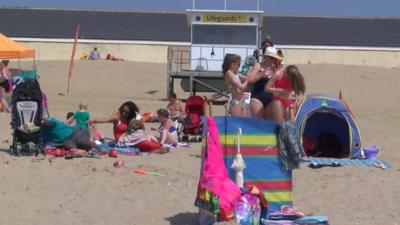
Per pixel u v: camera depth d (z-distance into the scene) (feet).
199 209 25.82
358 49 188.96
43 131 39.45
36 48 185.37
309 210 28.60
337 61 188.85
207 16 94.07
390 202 30.09
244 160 26.91
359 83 117.08
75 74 125.90
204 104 50.96
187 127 49.88
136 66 137.59
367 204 29.73
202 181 25.22
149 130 54.03
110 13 203.82
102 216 27.17
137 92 109.19
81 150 38.70
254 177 27.02
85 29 192.44
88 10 205.57
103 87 112.47
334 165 38.34
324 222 26.16
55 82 115.44
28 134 38.27
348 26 202.90
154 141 41.75
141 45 185.98
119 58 179.32
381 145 49.57
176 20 201.26
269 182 27.09
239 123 26.91
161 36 190.60
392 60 188.96
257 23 93.61
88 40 186.39
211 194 24.77
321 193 31.50
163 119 45.96
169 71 93.97
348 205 29.53
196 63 94.12
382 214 28.19
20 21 195.62
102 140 44.06
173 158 39.52
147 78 124.16
